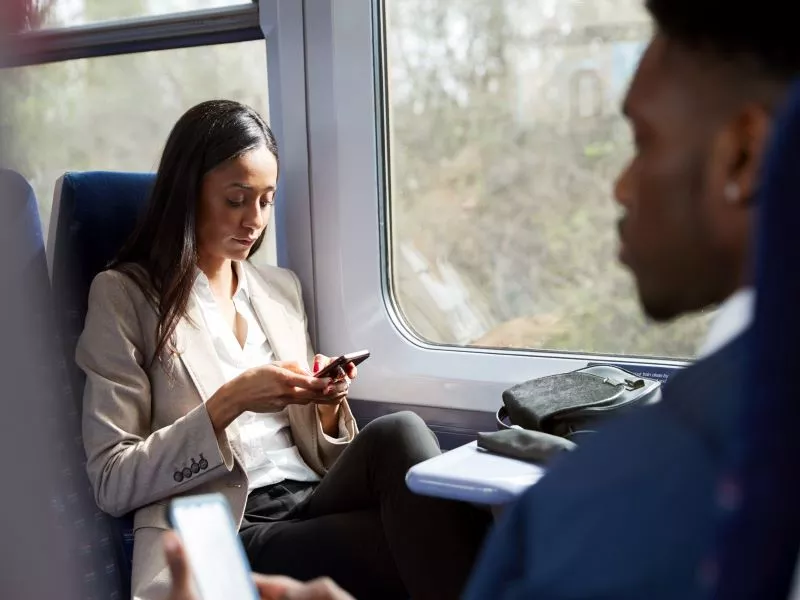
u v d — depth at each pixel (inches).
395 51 88.7
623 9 79.7
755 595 17.6
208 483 77.2
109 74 97.3
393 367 90.4
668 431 22.0
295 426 87.4
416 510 71.6
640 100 24.0
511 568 23.3
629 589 20.4
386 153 90.3
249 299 88.5
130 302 79.7
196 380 79.8
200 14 93.4
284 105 92.1
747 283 22.5
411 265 91.0
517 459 58.8
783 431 17.4
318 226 92.8
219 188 80.5
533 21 83.0
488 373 86.8
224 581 32.4
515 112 84.8
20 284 22.7
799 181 17.1
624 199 25.7
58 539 23.0
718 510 18.6
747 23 22.0
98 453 75.9
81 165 99.0
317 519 76.5
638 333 83.5
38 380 22.5
